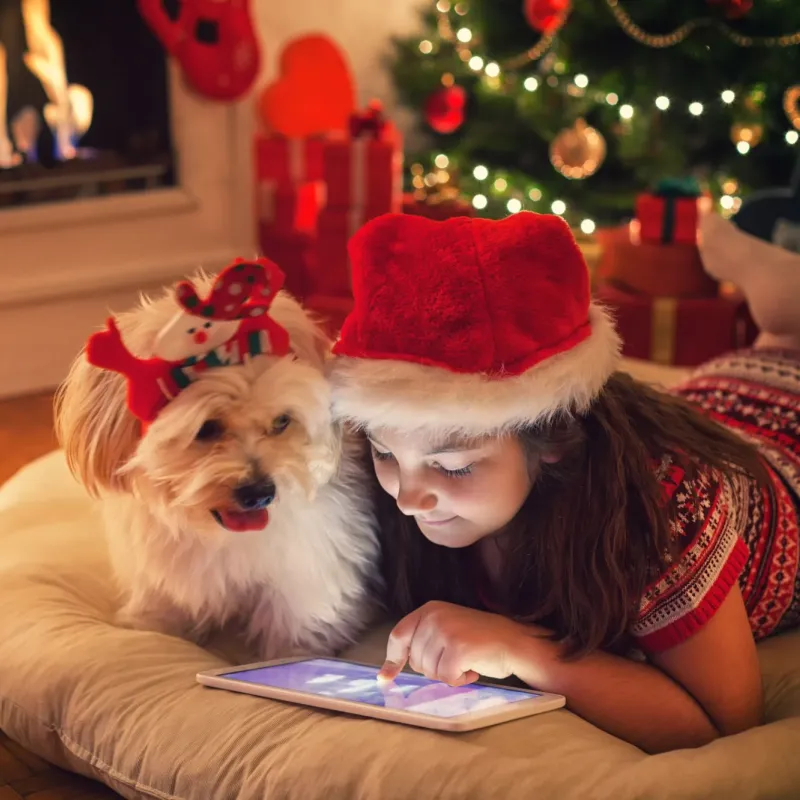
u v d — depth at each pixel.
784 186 3.61
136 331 1.24
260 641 1.44
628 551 1.18
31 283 3.21
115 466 1.28
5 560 1.57
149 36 3.40
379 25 4.02
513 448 1.15
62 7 3.29
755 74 3.28
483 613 1.20
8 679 1.33
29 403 3.10
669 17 3.24
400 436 1.12
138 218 3.44
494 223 1.12
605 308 1.24
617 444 1.19
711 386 1.69
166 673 1.27
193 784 1.11
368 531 1.41
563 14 3.22
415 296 1.09
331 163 3.02
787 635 1.46
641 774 1.04
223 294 1.14
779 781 1.07
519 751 1.06
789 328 1.84
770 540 1.36
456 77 3.93
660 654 1.21
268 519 1.26
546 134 3.65
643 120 3.46
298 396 1.18
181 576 1.36
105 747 1.21
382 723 1.11
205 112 3.52
